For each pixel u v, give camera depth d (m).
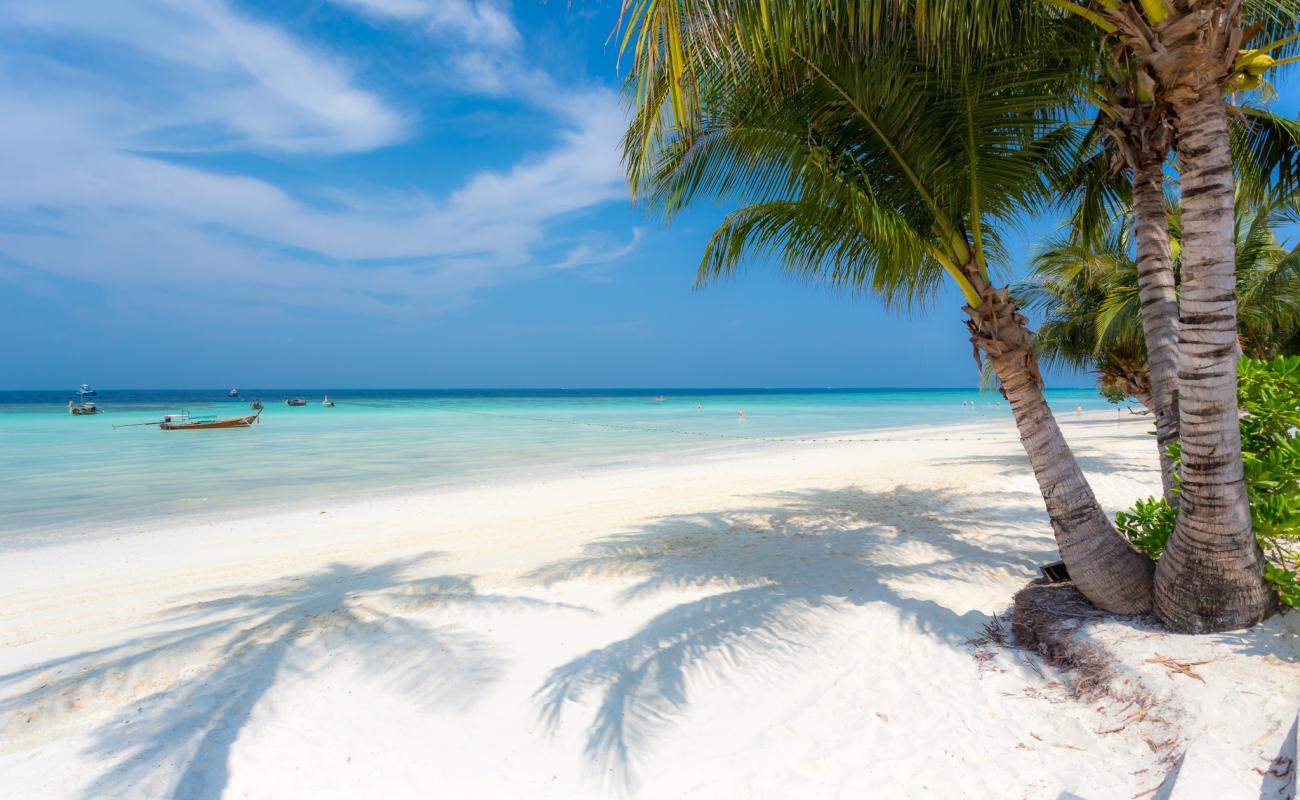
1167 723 2.88
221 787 2.97
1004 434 24.69
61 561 7.46
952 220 4.77
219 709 3.61
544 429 32.00
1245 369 4.32
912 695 3.63
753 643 4.27
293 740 3.33
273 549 7.87
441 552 7.36
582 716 3.46
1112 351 11.75
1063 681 3.56
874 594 5.14
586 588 5.59
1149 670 3.26
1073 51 4.53
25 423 37.12
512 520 9.25
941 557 6.26
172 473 15.51
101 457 19.08
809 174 4.82
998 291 4.57
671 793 2.93
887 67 4.26
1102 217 6.92
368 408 64.25
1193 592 3.58
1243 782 2.27
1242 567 3.48
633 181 4.91
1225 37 3.22
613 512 9.55
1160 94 3.46
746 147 5.00
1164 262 5.02
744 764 3.10
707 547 6.97
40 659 4.35
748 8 3.33
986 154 4.61
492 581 5.94
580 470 15.56
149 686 3.88
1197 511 3.56
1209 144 3.38
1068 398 93.88
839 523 7.96
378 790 2.97
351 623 4.85
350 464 17.23
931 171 4.70
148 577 6.66
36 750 3.22
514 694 3.72
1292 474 3.85
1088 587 4.18
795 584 5.49
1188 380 3.57
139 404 77.25
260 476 14.94
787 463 15.98
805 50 4.25
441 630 4.62
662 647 4.20
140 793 2.91
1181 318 3.61
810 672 3.95
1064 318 12.57
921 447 19.42
